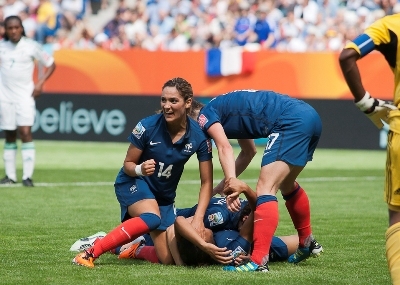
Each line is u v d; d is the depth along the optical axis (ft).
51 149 164.04
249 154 61.77
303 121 53.52
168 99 52.95
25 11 224.33
